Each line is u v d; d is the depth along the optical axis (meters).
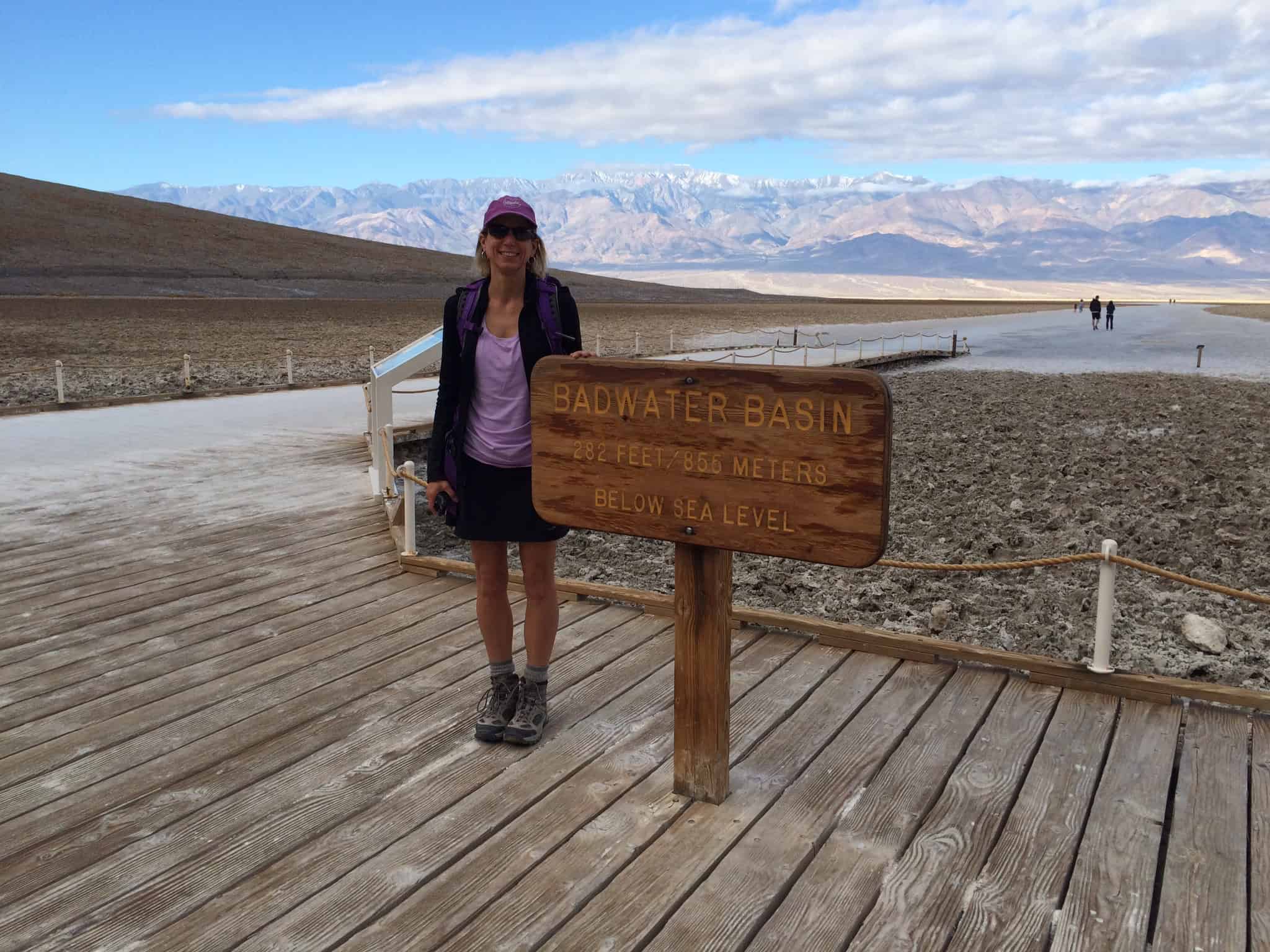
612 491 3.40
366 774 3.82
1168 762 3.87
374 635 5.47
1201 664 6.75
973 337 56.22
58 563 7.11
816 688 4.62
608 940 2.81
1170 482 13.16
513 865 3.18
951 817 3.47
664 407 3.26
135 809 3.57
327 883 3.09
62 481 10.73
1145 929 2.86
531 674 4.12
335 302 85.94
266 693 4.64
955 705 4.42
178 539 7.93
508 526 3.88
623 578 8.88
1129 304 163.38
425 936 2.83
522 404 3.79
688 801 3.58
